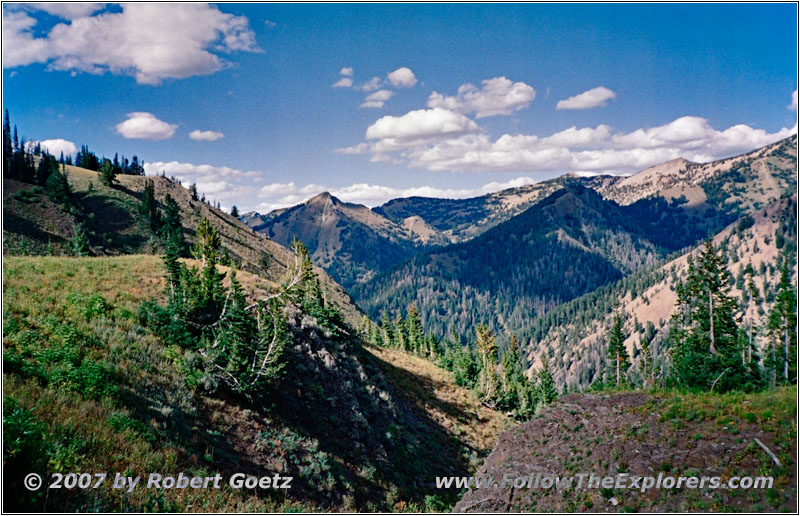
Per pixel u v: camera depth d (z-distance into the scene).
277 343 26.41
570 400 30.50
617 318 72.38
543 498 20.67
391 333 119.69
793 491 14.99
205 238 30.64
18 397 14.38
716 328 49.34
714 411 21.58
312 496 20.34
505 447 27.88
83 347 20.45
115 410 16.61
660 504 16.77
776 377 52.31
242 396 24.27
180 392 21.09
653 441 21.00
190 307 27.27
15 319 20.52
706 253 51.59
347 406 31.17
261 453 20.91
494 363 69.88
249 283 39.34
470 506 23.16
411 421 40.16
